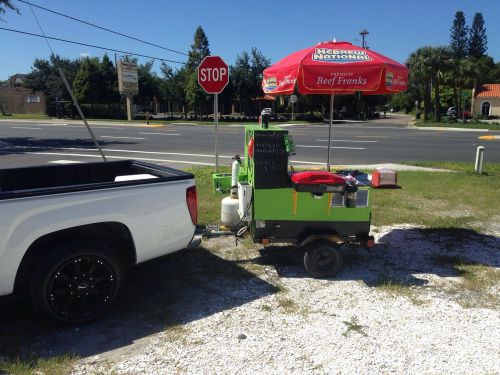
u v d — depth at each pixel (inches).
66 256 145.3
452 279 192.4
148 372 126.4
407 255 221.0
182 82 2101.4
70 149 755.4
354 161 612.1
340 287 182.9
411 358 133.5
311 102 2197.3
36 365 128.6
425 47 1952.5
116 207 153.4
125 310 162.7
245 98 2057.1
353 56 201.5
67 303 150.3
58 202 143.1
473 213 300.4
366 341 142.6
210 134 1099.3
